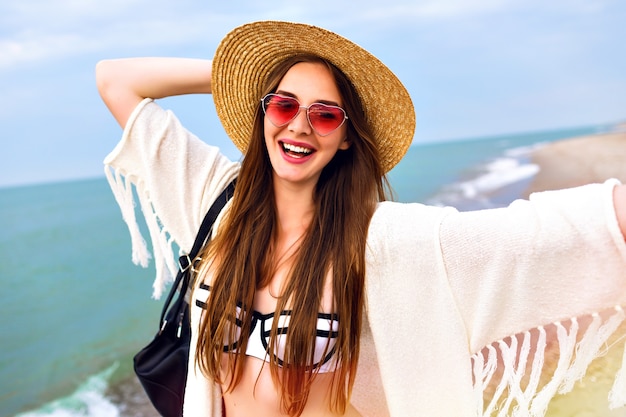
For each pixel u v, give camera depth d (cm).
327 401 195
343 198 201
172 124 229
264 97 201
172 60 235
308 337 183
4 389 898
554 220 150
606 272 145
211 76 223
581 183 1658
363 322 198
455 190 2120
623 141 3238
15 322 1323
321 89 196
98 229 2792
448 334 171
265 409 194
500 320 161
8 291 1661
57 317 1329
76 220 3222
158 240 237
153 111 231
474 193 1905
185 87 234
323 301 188
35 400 844
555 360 415
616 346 450
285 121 196
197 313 206
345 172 206
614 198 146
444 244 167
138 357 220
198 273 212
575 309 150
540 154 3272
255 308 199
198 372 204
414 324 176
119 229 2761
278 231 208
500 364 435
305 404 189
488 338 165
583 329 455
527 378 401
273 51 208
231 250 203
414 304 175
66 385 889
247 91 222
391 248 178
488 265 159
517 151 4147
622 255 142
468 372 171
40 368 988
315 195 207
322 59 198
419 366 177
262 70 215
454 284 166
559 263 149
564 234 148
